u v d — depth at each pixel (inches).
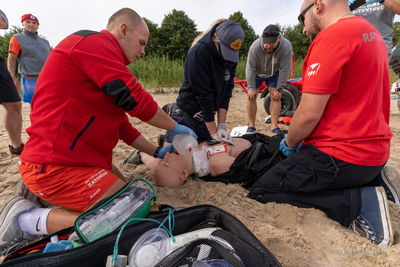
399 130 160.1
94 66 53.4
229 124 186.1
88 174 58.9
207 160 82.4
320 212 69.8
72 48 53.6
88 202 57.9
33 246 49.8
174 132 73.3
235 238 47.5
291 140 73.1
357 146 61.9
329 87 59.5
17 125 114.9
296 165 71.2
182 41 1278.3
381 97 62.2
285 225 68.4
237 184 86.7
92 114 58.0
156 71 397.4
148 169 98.3
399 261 53.6
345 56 57.1
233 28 84.7
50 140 55.7
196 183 87.1
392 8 105.0
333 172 65.2
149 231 47.0
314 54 61.7
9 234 57.9
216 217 55.9
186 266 41.5
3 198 79.4
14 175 97.0
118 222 51.6
